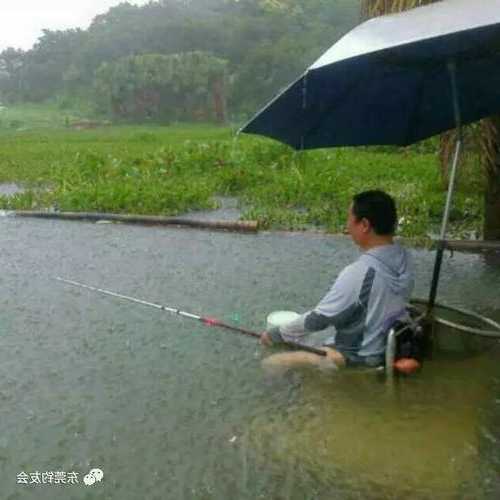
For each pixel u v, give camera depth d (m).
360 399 3.72
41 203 9.76
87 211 9.13
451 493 2.95
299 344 4.10
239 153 13.37
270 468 3.16
